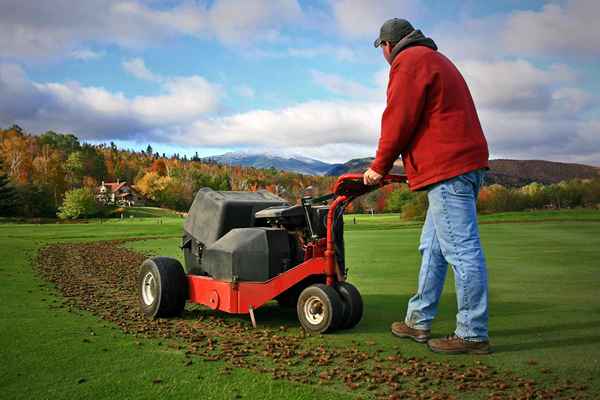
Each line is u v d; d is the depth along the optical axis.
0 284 7.64
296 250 5.18
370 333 4.60
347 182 4.53
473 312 3.84
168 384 3.07
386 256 12.59
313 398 2.85
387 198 91.81
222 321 5.16
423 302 4.26
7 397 2.85
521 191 54.03
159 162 172.75
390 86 3.98
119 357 3.68
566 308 5.69
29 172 114.19
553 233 20.36
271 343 4.18
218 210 5.43
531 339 4.27
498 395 2.92
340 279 4.90
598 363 3.56
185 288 5.37
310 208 5.17
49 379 3.16
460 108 3.88
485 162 3.92
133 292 7.20
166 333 4.55
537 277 8.32
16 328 4.63
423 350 3.99
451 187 3.89
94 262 11.59
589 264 10.04
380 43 4.30
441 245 4.00
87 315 5.39
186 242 5.87
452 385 3.13
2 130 153.25
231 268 4.96
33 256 12.66
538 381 3.17
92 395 2.88
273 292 4.84
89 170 159.50
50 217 93.44
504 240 16.72
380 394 2.94
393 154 4.00
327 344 4.19
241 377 3.21
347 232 26.02
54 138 163.25
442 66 3.88
